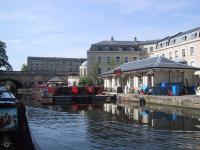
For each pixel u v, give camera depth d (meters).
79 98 44.34
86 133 17.47
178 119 22.67
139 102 39.91
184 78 45.81
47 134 17.17
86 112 28.81
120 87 53.66
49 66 131.00
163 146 14.17
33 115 26.38
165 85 41.66
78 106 36.72
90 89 47.53
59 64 131.62
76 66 132.88
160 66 43.91
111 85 63.09
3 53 81.81
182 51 67.94
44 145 14.53
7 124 9.74
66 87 46.44
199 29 64.62
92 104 39.97
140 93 45.03
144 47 92.25
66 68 132.12
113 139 15.76
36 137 16.28
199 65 62.41
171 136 16.30
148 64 47.56
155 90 41.88
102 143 14.91
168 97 34.47
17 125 9.84
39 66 130.62
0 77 86.38
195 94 40.97
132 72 50.06
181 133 17.14
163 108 31.38
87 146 14.36
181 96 36.38
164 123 20.81
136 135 16.73
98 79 77.50
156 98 36.69
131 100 42.81
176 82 44.81
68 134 17.14
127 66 56.84
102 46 91.81
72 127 19.56
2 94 12.42
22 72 88.62
